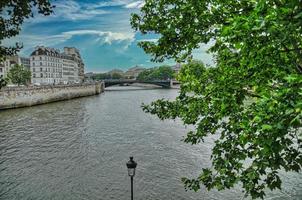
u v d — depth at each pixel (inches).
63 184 750.5
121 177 788.6
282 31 168.6
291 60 211.9
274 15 159.9
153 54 344.8
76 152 1050.7
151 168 852.0
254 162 211.0
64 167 882.8
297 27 170.6
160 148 1075.9
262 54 201.5
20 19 285.0
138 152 1029.8
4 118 1931.6
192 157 946.1
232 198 650.2
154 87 7637.8
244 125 187.0
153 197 666.8
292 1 156.6
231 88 238.2
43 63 6496.1
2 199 669.9
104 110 2380.7
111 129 1498.5
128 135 1334.9
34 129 1519.4
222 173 239.0
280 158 200.8
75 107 2677.2
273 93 184.1
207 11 266.4
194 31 270.8
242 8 238.4
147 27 323.6
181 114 355.6
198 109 325.7
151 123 1665.8
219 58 298.7
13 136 1344.7
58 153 1040.8
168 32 292.2
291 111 153.5
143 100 3353.8
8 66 5925.2
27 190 717.3
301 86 163.2
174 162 901.8
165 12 314.8
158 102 388.2
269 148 179.0
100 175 807.1
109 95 4483.3
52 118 1930.4
